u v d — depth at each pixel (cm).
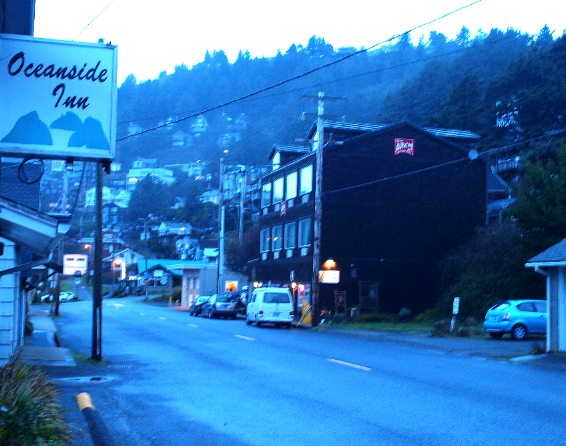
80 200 15200
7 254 1492
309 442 825
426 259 4144
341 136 4288
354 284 4022
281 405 1075
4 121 963
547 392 1177
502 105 6488
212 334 2639
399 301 4084
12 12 1407
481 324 3083
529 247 2902
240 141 15300
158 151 19388
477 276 3431
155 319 3847
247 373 1465
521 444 800
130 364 1653
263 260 5181
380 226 4094
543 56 6619
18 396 725
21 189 1989
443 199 4206
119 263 10512
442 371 1475
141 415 1007
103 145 993
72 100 990
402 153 4159
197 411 1035
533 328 2403
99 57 1006
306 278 4162
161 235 11519
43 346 2114
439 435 848
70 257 11312
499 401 1085
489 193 5800
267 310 3300
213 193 13238
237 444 825
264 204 5250
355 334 2762
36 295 7700
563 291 1834
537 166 2992
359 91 16812
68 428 837
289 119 14175
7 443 675
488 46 10931
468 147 4628
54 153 975
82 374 1468
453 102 7231
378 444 809
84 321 3778
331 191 4022
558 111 5947
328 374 1430
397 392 1183
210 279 6506
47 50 987
